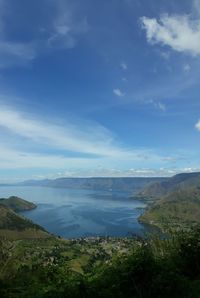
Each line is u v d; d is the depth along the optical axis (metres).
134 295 14.95
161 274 15.24
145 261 15.38
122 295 14.76
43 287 14.91
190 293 15.45
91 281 15.25
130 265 15.39
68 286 14.50
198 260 19.16
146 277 15.20
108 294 14.48
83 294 14.24
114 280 15.06
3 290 14.38
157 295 14.91
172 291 15.05
